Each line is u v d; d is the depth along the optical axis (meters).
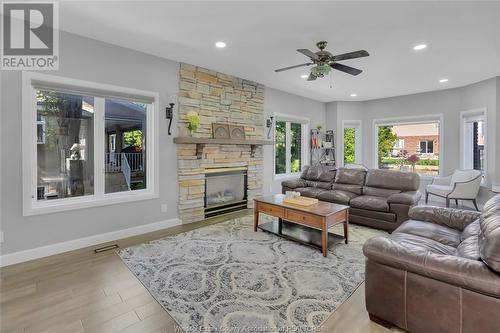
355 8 2.46
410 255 1.61
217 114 4.45
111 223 3.37
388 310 1.72
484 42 3.20
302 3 2.38
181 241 3.29
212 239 3.36
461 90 5.42
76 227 3.10
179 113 3.96
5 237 2.66
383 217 3.69
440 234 2.31
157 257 2.82
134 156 3.71
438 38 3.09
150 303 2.02
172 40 3.19
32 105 2.84
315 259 2.78
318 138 6.77
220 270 2.53
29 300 2.06
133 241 3.31
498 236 1.38
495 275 1.33
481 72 4.42
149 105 3.75
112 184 3.53
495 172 4.70
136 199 3.56
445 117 5.66
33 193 2.89
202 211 4.28
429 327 1.56
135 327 1.76
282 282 2.32
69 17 2.65
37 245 2.84
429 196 6.04
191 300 2.05
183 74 3.98
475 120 5.17
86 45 3.10
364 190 4.41
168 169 3.88
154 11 2.53
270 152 5.59
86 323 1.80
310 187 5.00
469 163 5.47
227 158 4.65
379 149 6.82
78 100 3.21
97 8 2.48
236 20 2.70
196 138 3.95
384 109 6.53
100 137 3.36
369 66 4.09
